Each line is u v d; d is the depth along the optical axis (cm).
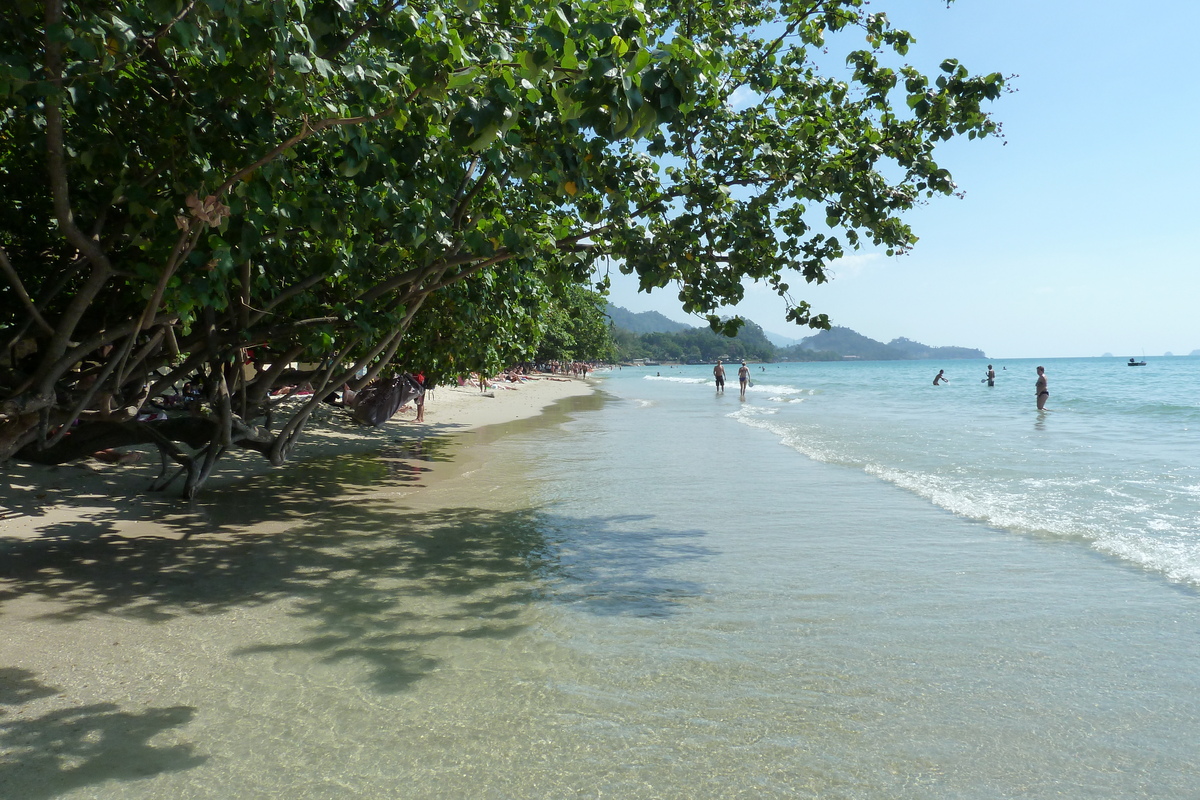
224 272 495
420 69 457
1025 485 1228
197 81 484
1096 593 673
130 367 644
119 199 539
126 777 376
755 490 1216
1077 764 396
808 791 371
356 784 373
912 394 4647
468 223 705
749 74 789
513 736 423
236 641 560
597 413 3109
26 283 667
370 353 944
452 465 1515
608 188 646
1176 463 1472
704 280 720
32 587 671
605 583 713
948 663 526
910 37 778
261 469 1369
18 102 488
